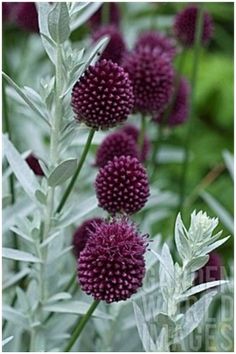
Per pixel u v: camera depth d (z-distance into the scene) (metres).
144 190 0.65
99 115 0.63
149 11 1.04
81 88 0.63
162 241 0.82
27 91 0.64
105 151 0.73
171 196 0.88
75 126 0.64
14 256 0.66
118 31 0.85
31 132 0.87
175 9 1.18
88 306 0.67
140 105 0.74
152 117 0.77
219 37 1.40
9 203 0.73
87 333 0.74
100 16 0.94
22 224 0.67
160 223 0.97
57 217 0.66
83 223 0.70
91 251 0.60
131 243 0.60
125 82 0.64
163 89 0.75
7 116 0.77
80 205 0.67
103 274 0.59
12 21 0.93
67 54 0.63
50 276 0.71
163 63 0.75
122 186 0.64
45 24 0.63
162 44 0.85
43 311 0.70
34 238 0.67
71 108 0.64
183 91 0.85
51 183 0.63
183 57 0.86
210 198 0.82
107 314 0.71
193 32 0.85
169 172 1.19
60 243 0.69
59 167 0.62
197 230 0.58
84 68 0.62
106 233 0.60
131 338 0.75
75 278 0.71
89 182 0.83
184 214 0.92
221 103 1.31
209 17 0.87
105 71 0.63
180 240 0.59
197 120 1.31
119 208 0.65
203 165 1.24
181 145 1.25
